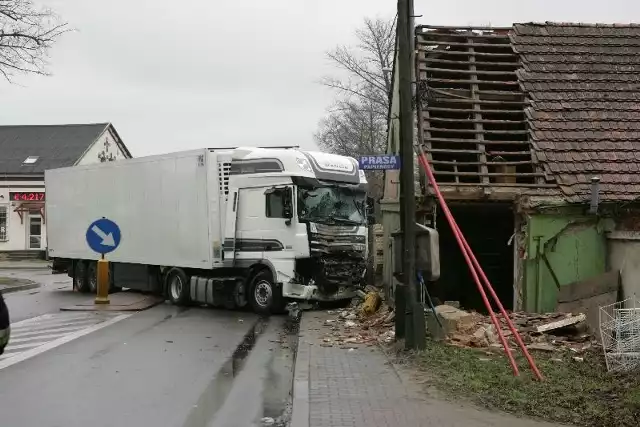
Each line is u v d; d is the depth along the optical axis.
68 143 45.62
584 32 15.77
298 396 6.53
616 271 10.48
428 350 8.40
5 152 44.59
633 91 14.36
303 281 14.05
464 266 16.03
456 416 5.79
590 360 7.82
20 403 6.69
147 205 17.17
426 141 13.34
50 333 11.66
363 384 7.01
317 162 14.43
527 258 12.07
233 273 15.35
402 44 8.56
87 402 6.76
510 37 15.43
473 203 12.73
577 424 5.53
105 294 16.16
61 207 21.11
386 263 16.56
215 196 15.11
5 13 19.19
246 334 11.66
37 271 33.38
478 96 14.24
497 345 8.70
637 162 12.88
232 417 6.27
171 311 15.33
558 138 13.31
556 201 11.94
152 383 7.70
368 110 42.81
